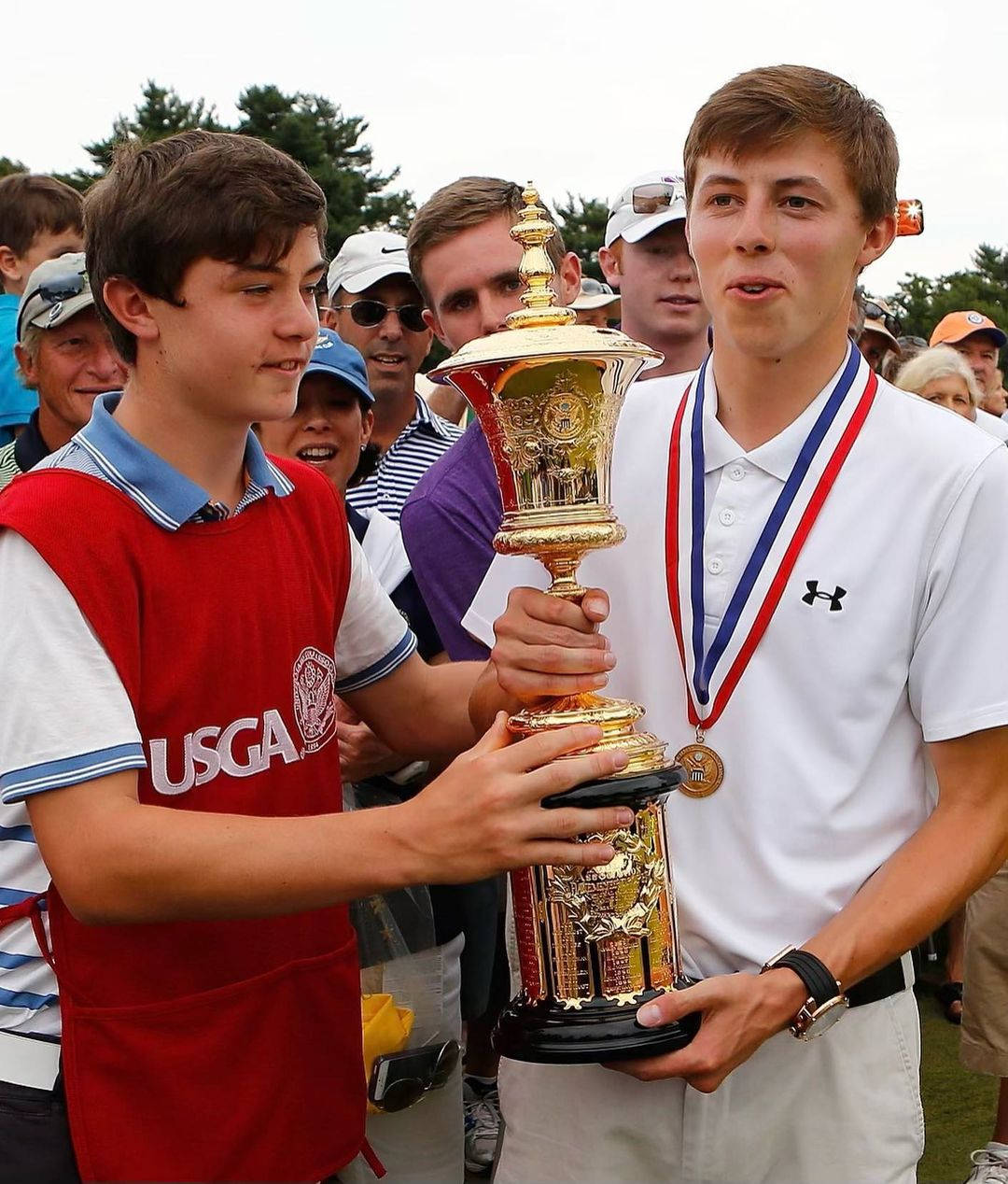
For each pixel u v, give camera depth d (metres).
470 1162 3.58
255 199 1.65
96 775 1.60
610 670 1.83
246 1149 1.84
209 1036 1.80
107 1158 1.75
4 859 1.82
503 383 1.73
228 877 1.57
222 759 1.80
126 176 1.71
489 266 3.09
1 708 1.63
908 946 1.79
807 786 1.85
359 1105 2.04
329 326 4.52
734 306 1.78
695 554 1.94
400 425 4.32
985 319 7.21
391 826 1.58
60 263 3.07
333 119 39.78
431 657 3.13
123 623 1.69
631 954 1.77
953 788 1.85
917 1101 2.00
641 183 3.98
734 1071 1.93
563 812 1.57
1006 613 1.77
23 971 1.84
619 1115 1.98
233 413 1.76
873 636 1.82
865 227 1.80
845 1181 1.93
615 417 1.81
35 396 3.95
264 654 1.85
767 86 1.73
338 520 2.07
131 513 1.72
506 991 3.74
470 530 2.66
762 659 1.88
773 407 1.91
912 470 1.83
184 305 1.69
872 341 5.90
